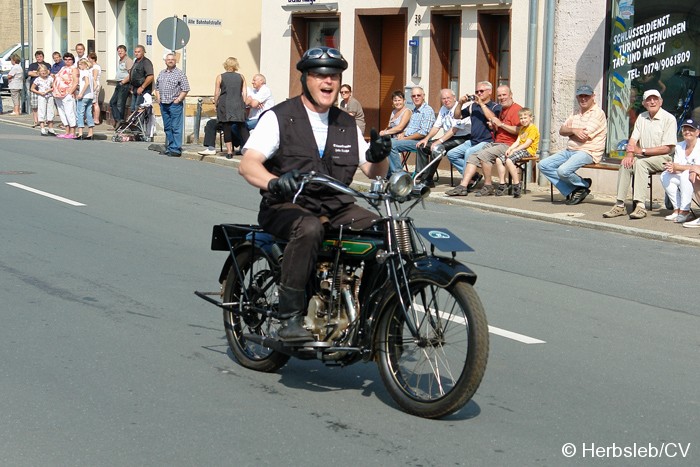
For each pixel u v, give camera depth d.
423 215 14.32
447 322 5.80
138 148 22.92
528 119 15.73
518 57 18.27
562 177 14.99
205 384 6.45
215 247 6.95
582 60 17.30
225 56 28.53
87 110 25.22
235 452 5.28
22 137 24.72
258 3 28.83
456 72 20.33
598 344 7.70
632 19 16.78
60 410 5.88
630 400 6.36
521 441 5.54
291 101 6.27
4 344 7.20
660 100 13.89
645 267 10.96
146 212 13.35
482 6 19.03
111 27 30.45
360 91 21.84
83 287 9.02
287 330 6.04
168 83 21.27
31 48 33.56
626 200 15.73
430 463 5.18
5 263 9.91
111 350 7.13
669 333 8.12
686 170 13.45
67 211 13.17
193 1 27.98
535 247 11.98
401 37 21.56
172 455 5.22
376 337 6.01
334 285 6.07
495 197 15.82
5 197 14.17
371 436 5.56
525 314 8.59
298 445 5.40
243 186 16.58
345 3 21.84
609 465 5.23
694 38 16.11
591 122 15.01
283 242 6.38
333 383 6.55
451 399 5.65
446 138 16.69
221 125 20.89
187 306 8.44
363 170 6.41
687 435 5.74
